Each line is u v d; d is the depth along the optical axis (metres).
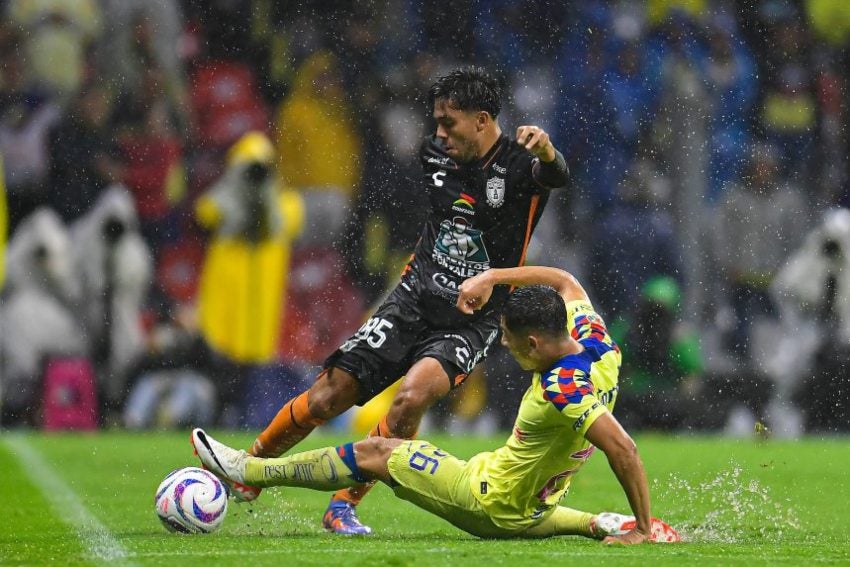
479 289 19.95
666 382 43.53
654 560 16.95
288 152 49.88
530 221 21.56
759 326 50.19
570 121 51.34
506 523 19.05
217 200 44.41
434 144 21.86
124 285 44.28
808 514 24.27
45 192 46.84
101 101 48.47
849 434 46.97
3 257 43.78
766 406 46.94
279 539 19.44
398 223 49.56
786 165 53.31
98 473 30.47
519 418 18.67
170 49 49.94
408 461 19.39
